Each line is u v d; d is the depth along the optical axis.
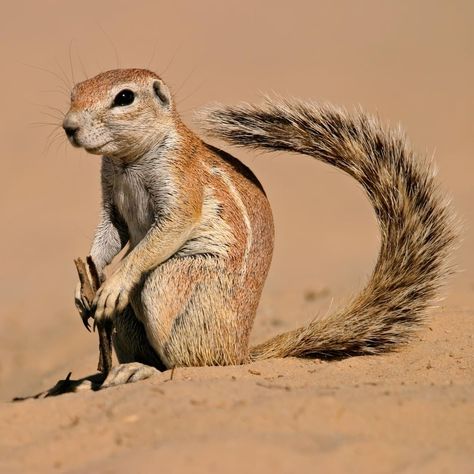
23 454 9.84
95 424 10.33
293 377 12.59
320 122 15.31
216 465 8.85
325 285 24.08
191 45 59.06
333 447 9.27
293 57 57.97
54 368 20.55
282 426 9.88
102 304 13.48
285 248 34.31
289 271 30.86
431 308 15.16
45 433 10.52
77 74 51.84
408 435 9.88
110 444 9.85
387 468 8.93
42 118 48.47
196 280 13.84
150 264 13.72
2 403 11.84
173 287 13.81
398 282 15.14
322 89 51.75
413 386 11.70
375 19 65.50
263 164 45.38
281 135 15.34
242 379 12.37
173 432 9.87
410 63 56.69
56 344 22.88
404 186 15.24
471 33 62.06
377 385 11.75
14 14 64.06
